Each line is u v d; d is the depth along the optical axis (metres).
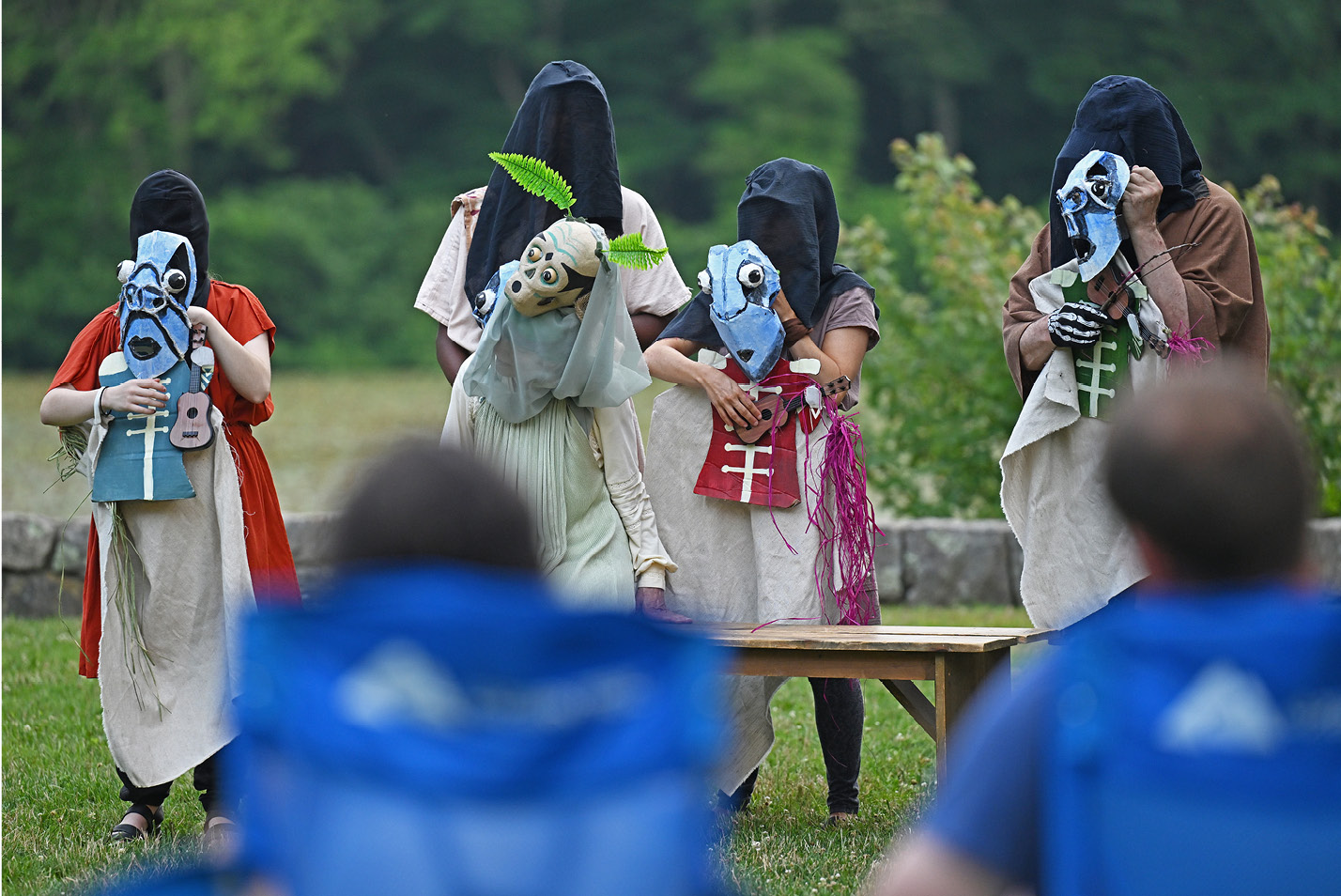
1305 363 22.03
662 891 3.76
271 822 3.88
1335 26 89.38
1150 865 3.65
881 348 24.34
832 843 10.33
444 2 95.19
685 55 96.25
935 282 24.59
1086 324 10.29
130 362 10.60
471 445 10.67
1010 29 95.25
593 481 10.57
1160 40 90.06
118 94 87.75
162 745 10.55
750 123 91.25
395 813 3.64
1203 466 3.85
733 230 89.75
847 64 96.75
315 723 3.71
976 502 24.09
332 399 72.56
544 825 3.64
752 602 11.34
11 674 16.88
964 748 4.18
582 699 3.75
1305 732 3.58
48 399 10.66
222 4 89.94
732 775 10.97
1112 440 4.07
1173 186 10.55
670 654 3.85
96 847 10.35
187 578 10.65
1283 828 3.56
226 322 11.03
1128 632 3.77
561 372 10.15
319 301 91.69
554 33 97.56
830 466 11.02
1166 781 3.64
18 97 86.88
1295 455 3.89
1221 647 3.62
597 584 10.30
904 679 9.58
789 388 11.12
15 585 21.14
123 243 86.88
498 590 3.77
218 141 93.25
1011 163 97.50
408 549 3.97
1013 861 4.02
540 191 10.11
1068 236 10.65
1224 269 10.53
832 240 11.55
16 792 12.10
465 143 98.06
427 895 3.61
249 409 11.04
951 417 24.02
